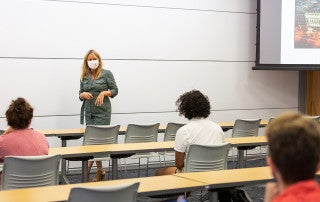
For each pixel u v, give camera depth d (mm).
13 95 6930
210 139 4055
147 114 7832
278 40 8180
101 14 7473
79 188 2570
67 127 7285
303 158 1295
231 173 3465
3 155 3738
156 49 7871
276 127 1355
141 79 7777
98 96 6422
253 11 8586
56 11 7188
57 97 7211
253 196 5637
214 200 3252
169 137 5977
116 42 7582
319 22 8188
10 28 6914
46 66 7137
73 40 7297
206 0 8219
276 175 1359
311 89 8945
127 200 2707
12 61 6926
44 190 2920
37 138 3855
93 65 6441
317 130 1333
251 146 4926
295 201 1270
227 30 8398
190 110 4105
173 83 8016
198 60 8195
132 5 7680
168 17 7945
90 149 4504
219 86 8367
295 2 8156
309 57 8180
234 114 8508
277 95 8883
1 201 2643
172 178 3295
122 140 7566
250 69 8617
